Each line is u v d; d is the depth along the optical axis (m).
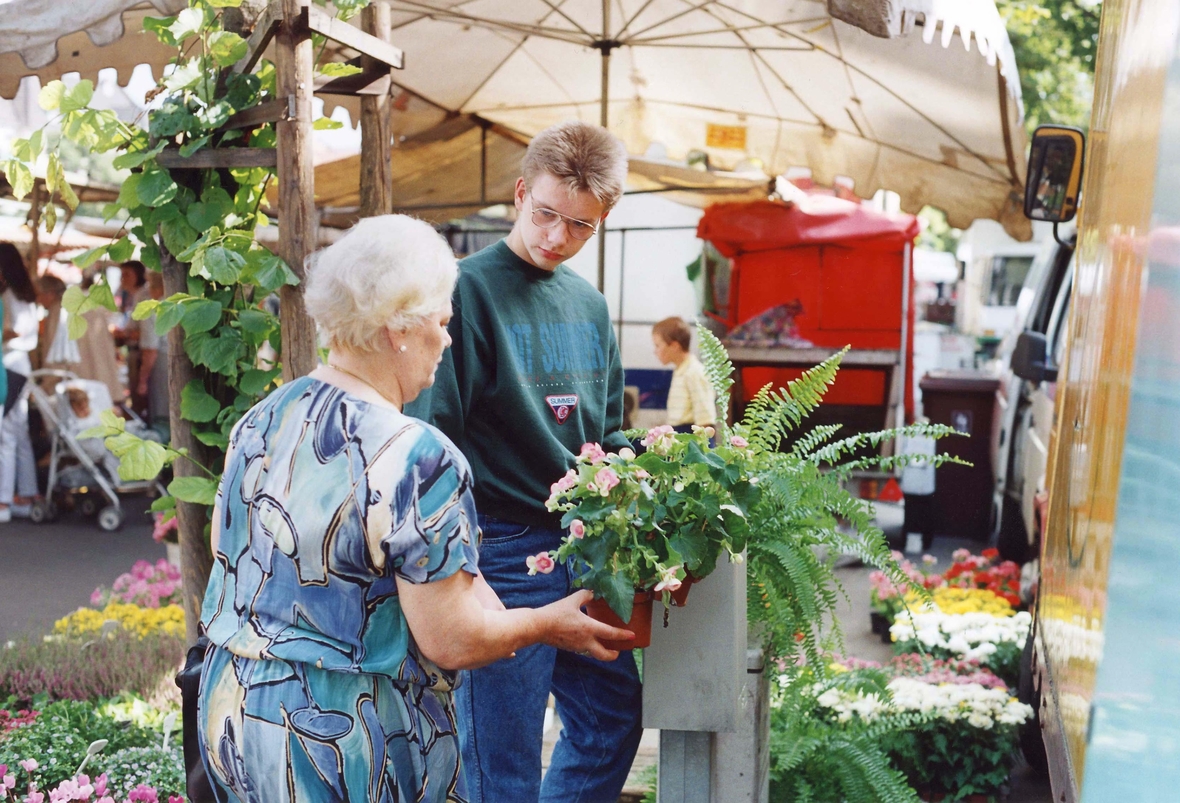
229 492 1.95
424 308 1.89
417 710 1.94
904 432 3.02
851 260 10.24
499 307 2.63
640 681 2.91
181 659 4.69
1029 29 16.53
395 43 6.48
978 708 4.06
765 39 5.88
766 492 2.89
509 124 8.01
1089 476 2.53
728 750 2.98
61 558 8.34
